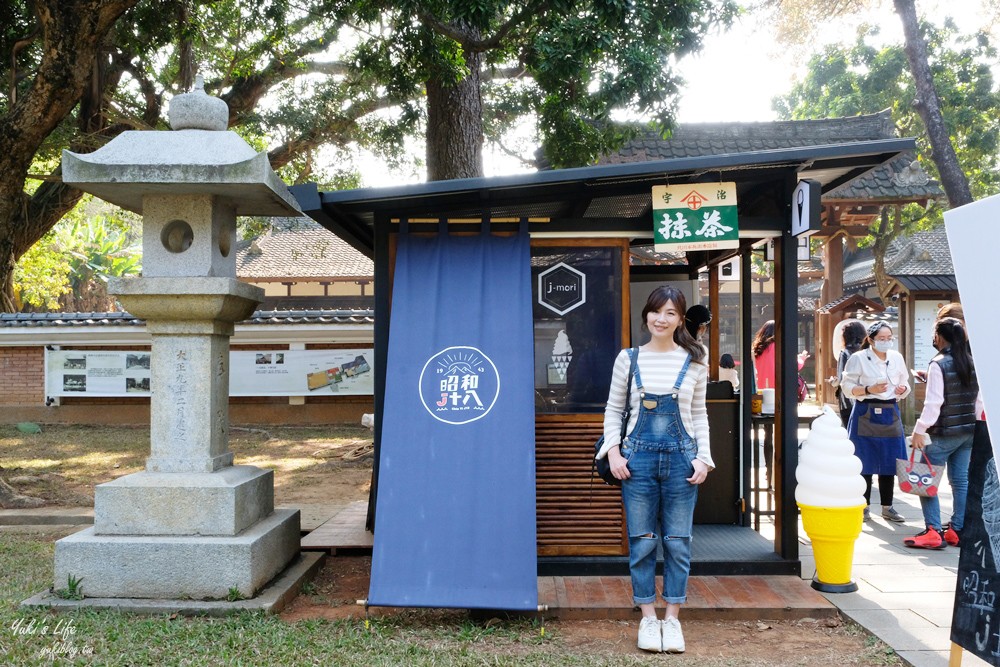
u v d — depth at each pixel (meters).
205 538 4.34
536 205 5.15
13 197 9.95
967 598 3.24
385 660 3.50
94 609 4.12
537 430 4.85
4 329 13.91
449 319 4.45
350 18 10.49
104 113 14.12
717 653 3.70
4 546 5.75
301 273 24.53
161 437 4.57
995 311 2.46
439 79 9.59
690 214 4.57
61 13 9.11
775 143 14.56
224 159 4.34
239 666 3.42
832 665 3.52
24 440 12.24
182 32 11.74
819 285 28.11
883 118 14.91
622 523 4.83
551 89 9.75
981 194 20.98
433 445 4.26
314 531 6.09
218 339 4.77
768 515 5.84
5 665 3.34
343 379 14.36
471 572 4.07
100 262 30.78
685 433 3.72
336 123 14.27
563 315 4.95
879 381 6.24
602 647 3.78
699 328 5.88
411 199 4.68
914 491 5.54
